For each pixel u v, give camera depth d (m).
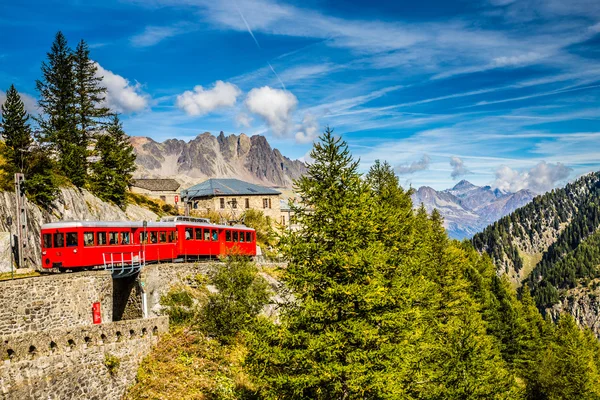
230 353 28.17
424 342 22.19
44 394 19.66
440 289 35.09
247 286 30.92
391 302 18.00
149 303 32.66
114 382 23.22
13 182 35.41
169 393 23.95
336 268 18.33
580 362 45.12
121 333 24.64
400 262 20.84
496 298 62.19
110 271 29.30
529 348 56.38
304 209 20.12
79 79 55.97
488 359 27.89
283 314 19.78
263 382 18.92
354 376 16.39
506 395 25.91
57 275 25.89
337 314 18.14
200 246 42.22
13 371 18.73
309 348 17.08
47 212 38.06
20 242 30.50
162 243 37.78
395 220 22.39
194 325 29.94
